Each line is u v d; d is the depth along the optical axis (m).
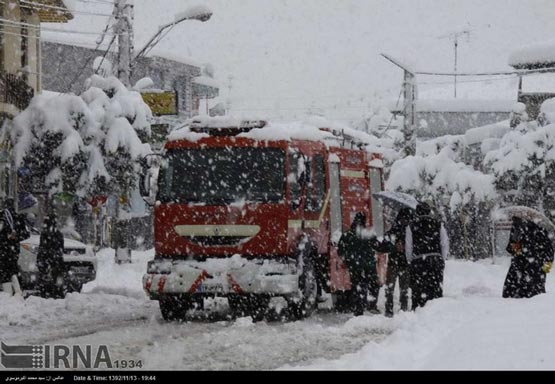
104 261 54.56
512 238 27.05
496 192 64.44
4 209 32.41
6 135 52.09
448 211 68.56
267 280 26.88
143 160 28.47
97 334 23.56
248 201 27.50
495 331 17.94
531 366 14.09
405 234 27.20
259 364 18.58
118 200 51.06
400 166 67.06
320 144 29.73
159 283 27.17
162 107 54.81
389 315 27.70
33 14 64.00
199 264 27.12
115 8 51.69
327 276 30.30
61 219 53.06
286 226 27.28
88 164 50.53
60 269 34.34
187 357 19.45
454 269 48.06
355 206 32.97
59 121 50.66
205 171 27.91
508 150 63.34
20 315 27.17
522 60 83.88
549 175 62.06
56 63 99.19
